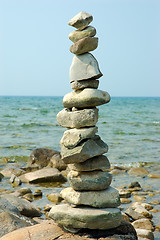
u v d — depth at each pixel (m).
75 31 5.00
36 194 9.01
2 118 33.94
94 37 4.89
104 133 22.02
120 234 4.87
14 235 4.84
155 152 15.48
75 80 4.97
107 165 4.97
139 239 5.89
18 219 6.12
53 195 8.69
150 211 7.72
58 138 19.66
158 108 61.25
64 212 4.73
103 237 4.71
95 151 4.83
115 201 4.85
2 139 19.03
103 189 4.94
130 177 11.09
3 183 10.38
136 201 8.50
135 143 17.97
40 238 4.65
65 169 12.14
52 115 39.28
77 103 4.91
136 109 56.62
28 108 56.62
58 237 4.65
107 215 4.68
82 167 4.85
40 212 7.50
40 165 12.13
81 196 4.82
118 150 15.91
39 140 18.81
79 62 4.95
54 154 12.48
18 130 23.42
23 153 15.08
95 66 4.91
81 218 4.64
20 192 9.16
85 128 4.87
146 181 10.59
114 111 49.59
